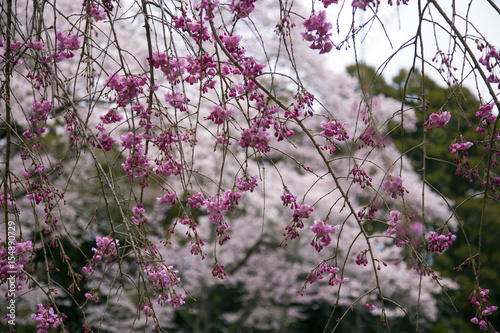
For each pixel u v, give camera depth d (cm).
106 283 1052
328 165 243
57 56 273
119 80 254
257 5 879
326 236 258
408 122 1080
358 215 248
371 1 209
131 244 236
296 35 893
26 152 275
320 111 959
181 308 1170
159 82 795
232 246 1072
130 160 262
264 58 903
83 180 897
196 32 250
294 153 1011
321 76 938
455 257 1364
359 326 1232
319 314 1330
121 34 734
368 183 242
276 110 235
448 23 219
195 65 255
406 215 245
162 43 749
